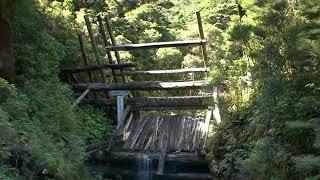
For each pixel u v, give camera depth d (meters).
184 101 9.97
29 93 7.30
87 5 13.84
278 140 5.97
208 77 9.87
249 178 6.29
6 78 7.12
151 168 8.89
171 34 13.91
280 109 5.91
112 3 13.86
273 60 6.36
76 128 7.92
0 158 5.46
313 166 4.75
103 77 10.61
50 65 8.90
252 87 7.46
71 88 9.97
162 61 13.02
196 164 8.59
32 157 5.80
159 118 10.06
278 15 6.73
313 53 5.12
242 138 7.23
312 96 5.40
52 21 10.62
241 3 8.45
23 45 7.98
